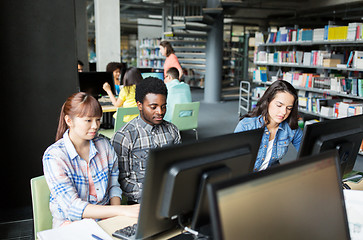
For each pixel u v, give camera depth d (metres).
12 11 2.54
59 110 2.80
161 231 1.09
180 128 4.05
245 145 1.19
